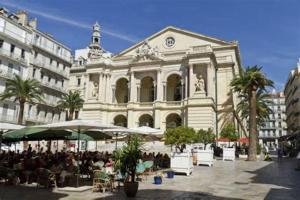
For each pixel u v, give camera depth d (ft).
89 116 210.59
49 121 209.87
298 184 61.82
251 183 63.16
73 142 178.50
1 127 69.41
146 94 220.23
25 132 63.52
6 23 173.99
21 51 185.16
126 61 217.56
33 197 47.06
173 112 191.62
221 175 77.77
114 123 212.64
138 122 200.34
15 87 156.87
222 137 170.91
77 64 274.98
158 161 94.89
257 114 184.85
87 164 71.36
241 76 144.15
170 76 206.59
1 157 74.64
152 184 61.82
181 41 216.74
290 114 317.22
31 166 63.46
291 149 176.86
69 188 54.39
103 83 214.48
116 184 60.75
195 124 177.68
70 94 208.03
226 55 210.18
